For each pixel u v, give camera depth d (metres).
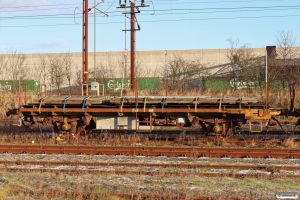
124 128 17.23
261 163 12.59
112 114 17.31
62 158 13.56
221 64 49.12
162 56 50.88
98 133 19.44
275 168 11.61
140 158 13.45
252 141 16.02
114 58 51.22
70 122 17.64
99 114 17.36
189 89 42.22
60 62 50.03
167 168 11.82
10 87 43.72
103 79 43.28
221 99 16.64
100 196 8.91
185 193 9.14
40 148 14.75
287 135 17.88
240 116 16.61
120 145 16.11
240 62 44.75
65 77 48.66
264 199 8.77
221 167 11.88
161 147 14.31
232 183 10.13
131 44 35.25
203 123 17.05
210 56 49.81
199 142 16.50
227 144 15.98
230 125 16.77
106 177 10.73
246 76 42.31
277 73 41.12
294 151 13.72
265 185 9.95
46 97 17.94
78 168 11.70
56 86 47.16
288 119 22.97
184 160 13.12
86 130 18.42
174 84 42.38
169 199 8.73
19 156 13.98
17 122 23.69
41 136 17.89
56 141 17.03
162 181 10.30
